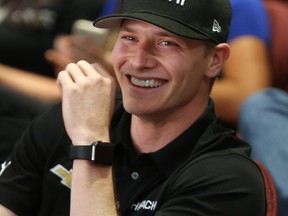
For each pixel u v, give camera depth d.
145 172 3.17
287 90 6.16
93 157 3.01
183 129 3.17
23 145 3.51
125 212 3.12
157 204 3.04
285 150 4.53
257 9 6.08
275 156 4.53
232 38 6.02
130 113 3.17
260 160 4.59
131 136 3.29
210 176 2.92
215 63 3.09
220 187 2.90
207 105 3.24
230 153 3.03
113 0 7.61
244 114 4.95
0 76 6.34
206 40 2.95
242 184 2.92
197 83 3.06
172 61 2.92
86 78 3.13
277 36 6.14
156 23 2.86
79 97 3.09
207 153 3.05
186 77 2.98
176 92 3.00
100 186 3.00
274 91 5.08
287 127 4.70
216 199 2.89
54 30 8.23
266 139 4.67
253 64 5.92
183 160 3.13
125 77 3.05
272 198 3.07
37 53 8.20
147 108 3.03
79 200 2.98
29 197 3.47
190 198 2.91
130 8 3.00
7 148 4.22
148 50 2.94
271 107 4.88
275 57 6.11
